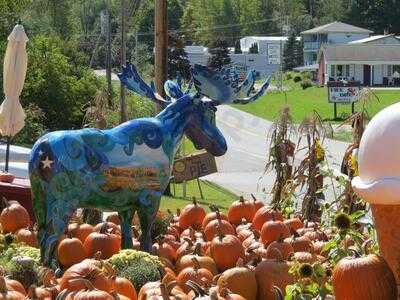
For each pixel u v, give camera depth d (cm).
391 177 562
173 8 13638
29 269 829
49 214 902
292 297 712
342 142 4134
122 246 953
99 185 912
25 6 5566
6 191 1391
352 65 11212
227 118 6216
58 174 896
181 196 2534
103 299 678
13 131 2042
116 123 3419
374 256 598
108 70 5197
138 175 927
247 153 4572
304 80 10956
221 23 14212
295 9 15325
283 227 976
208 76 973
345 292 597
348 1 15138
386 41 12144
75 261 915
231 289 797
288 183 1275
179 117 969
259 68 12762
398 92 8969
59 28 8825
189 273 821
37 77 5122
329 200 1477
